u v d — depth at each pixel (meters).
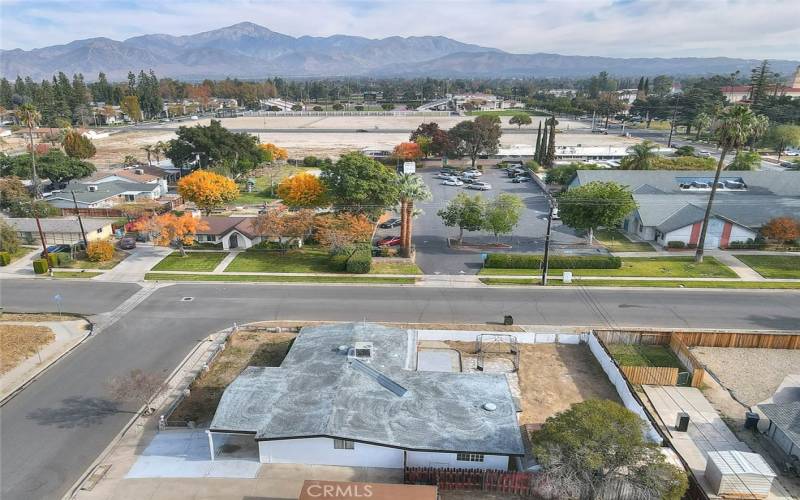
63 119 189.00
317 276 55.56
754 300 48.72
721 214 65.19
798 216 65.12
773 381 36.06
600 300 49.00
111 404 33.81
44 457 28.94
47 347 40.91
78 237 65.00
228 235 64.06
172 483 26.61
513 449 26.36
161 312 47.06
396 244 64.50
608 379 36.47
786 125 136.12
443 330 42.09
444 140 118.50
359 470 27.33
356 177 64.12
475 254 62.31
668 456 28.00
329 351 34.75
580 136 170.38
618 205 60.38
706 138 161.38
